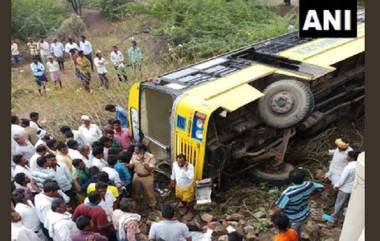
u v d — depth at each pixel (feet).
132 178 28.27
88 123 31.04
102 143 28.17
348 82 36.17
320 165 31.78
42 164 25.40
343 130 35.76
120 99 43.70
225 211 28.45
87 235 21.06
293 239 20.18
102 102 43.73
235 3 59.26
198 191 27.89
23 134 30.42
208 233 24.12
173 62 51.03
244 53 35.32
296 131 32.73
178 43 54.75
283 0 64.28
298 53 34.06
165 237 21.03
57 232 21.26
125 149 30.86
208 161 28.35
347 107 35.53
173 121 29.04
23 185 24.70
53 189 22.97
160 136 31.71
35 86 49.34
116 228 22.06
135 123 32.91
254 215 27.63
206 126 26.99
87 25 62.85
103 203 23.27
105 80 46.42
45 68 52.49
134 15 61.62
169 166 31.19
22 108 44.24
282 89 28.78
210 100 27.81
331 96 34.45
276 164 30.66
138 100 31.86
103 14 64.75
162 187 31.01
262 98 28.91
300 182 22.00
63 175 25.99
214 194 29.43
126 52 55.01
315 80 31.76
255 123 29.68
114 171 26.11
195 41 53.11
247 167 30.53
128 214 21.88
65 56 56.54
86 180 26.23
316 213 27.37
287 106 28.35
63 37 59.47
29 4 62.49
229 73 31.27
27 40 59.82
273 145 30.25
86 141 30.68
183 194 27.63
